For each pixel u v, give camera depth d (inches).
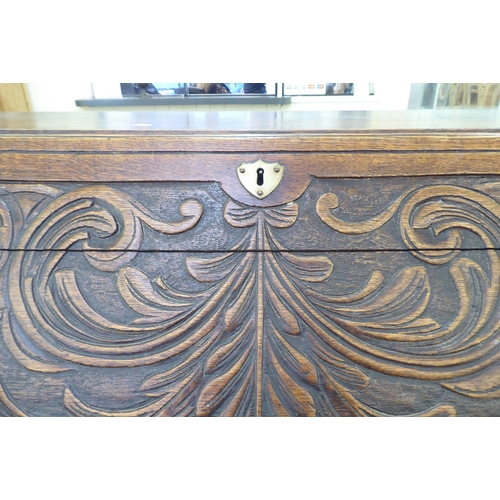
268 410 18.3
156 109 56.1
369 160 18.3
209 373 18.4
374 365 18.4
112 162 18.4
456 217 18.6
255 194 18.4
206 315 18.6
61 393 18.4
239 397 18.3
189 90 55.6
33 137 18.2
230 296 18.6
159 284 18.7
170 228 18.6
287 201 18.5
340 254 18.7
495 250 18.6
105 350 18.5
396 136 18.2
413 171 18.4
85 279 18.7
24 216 18.6
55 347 18.5
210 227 18.6
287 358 18.4
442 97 43.1
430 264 18.7
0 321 18.5
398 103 52.7
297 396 18.3
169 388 18.3
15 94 45.6
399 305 18.6
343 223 18.6
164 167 18.4
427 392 18.3
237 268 18.7
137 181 18.5
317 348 18.5
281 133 18.2
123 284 18.7
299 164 18.4
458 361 18.4
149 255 18.7
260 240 18.6
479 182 18.5
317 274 18.6
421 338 18.5
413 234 18.6
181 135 18.2
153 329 18.5
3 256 18.6
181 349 18.4
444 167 18.4
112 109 55.6
